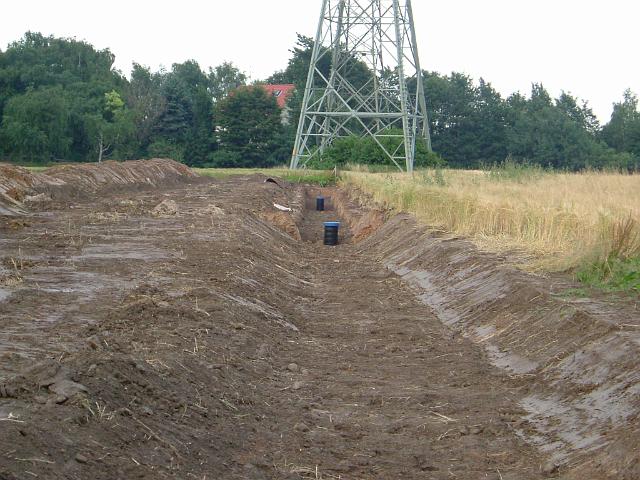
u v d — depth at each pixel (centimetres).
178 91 8519
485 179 3288
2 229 1967
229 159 7881
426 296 1667
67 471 578
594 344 995
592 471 724
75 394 696
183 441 730
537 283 1353
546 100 8744
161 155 7931
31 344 923
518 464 789
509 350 1170
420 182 3281
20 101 6762
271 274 1733
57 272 1420
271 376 1062
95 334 1000
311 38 9694
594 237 1456
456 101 8131
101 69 8800
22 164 6644
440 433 880
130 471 623
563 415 882
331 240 2648
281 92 10869
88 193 3112
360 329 1395
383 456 813
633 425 772
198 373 925
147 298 1209
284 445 816
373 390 1030
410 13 5547
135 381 800
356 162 5894
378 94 6412
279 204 3562
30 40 8988
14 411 641
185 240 1903
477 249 1762
